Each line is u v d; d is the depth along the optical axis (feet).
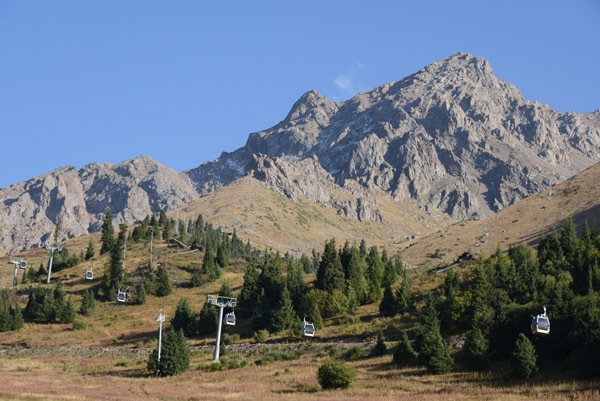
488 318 292.61
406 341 291.99
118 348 399.24
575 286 352.69
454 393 226.99
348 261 483.51
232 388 254.27
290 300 407.85
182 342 317.42
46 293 506.89
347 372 249.55
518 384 238.48
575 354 248.32
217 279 581.53
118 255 556.10
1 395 222.89
